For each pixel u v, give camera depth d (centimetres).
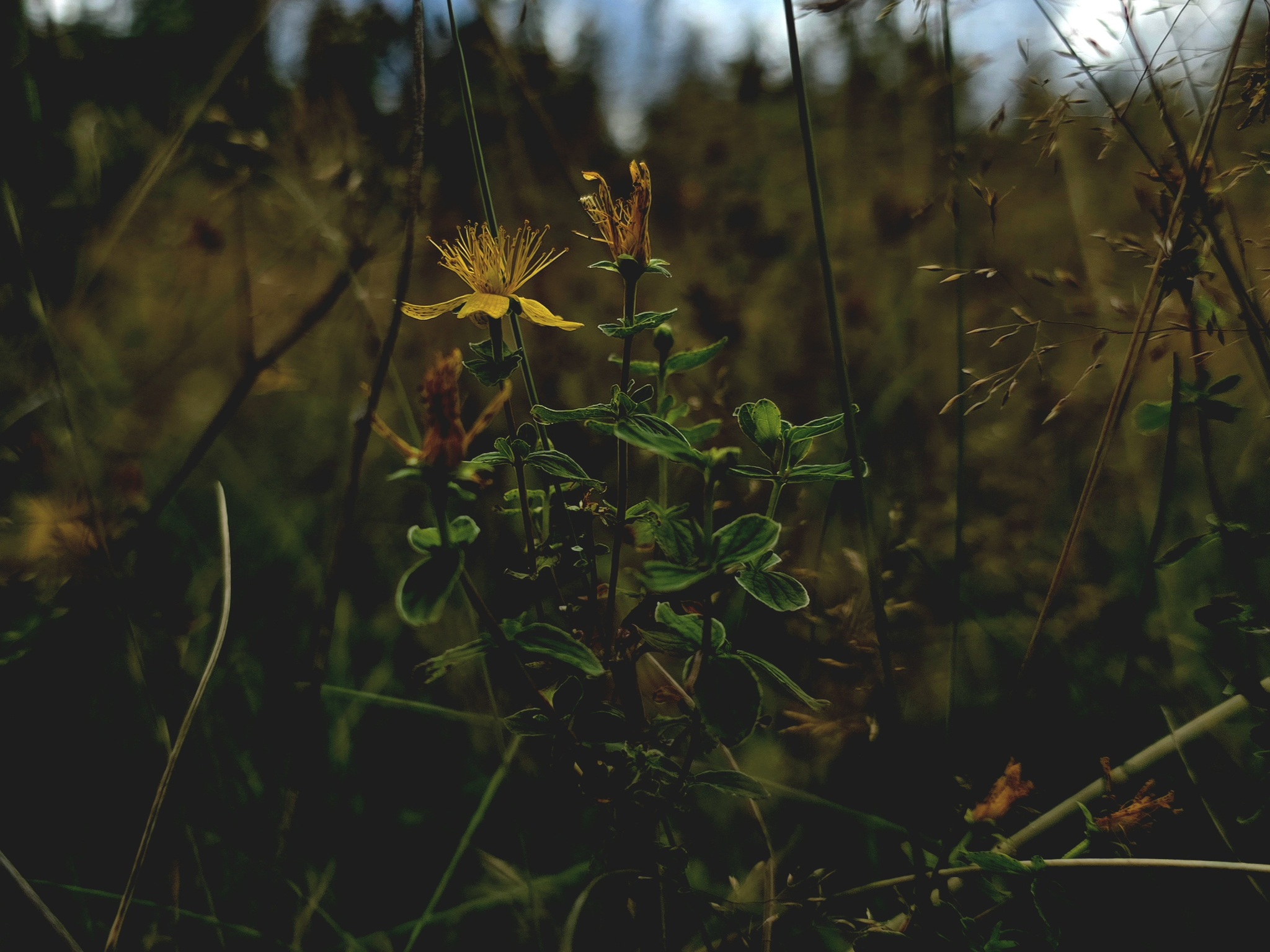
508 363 22
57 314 30
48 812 27
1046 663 30
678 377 34
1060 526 34
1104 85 24
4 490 26
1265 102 23
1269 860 25
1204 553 30
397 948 26
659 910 23
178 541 35
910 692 29
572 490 24
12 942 23
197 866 25
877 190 40
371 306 36
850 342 38
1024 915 24
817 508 32
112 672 28
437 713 31
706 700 20
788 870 27
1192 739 27
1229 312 24
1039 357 25
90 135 30
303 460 42
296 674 28
